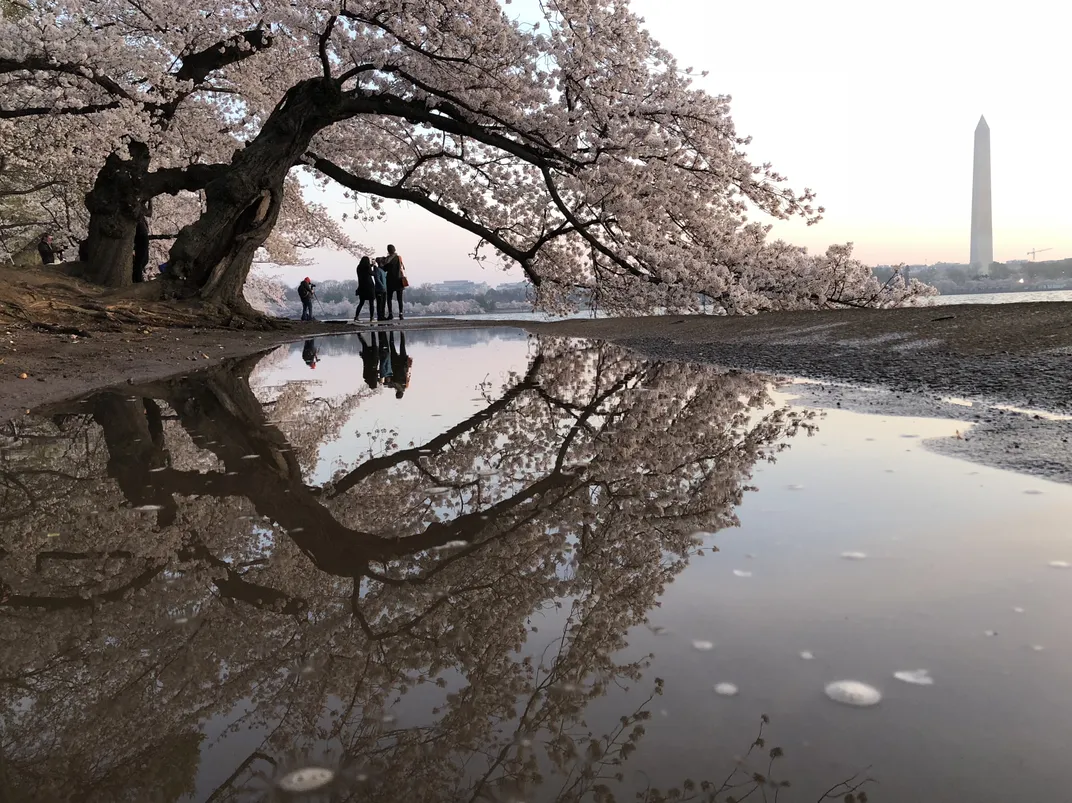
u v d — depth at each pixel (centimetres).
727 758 117
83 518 285
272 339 1345
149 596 210
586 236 1433
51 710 148
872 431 391
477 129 1332
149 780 122
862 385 554
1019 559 202
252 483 338
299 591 212
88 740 137
